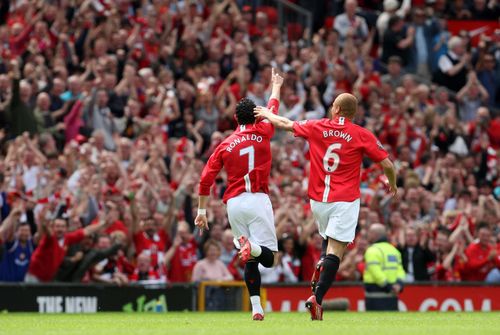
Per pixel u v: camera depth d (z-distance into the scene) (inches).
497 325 1194.0
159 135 2546.8
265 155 1250.0
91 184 2144.4
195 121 2746.1
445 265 2295.8
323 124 1213.7
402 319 1408.7
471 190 2696.9
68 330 1056.2
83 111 2516.0
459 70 3346.5
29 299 1900.8
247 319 1392.7
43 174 2134.6
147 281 2016.5
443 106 3137.3
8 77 2481.5
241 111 1253.7
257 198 1242.6
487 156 2984.7
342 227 1189.7
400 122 2906.0
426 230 2298.2
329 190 1196.5
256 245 1224.2
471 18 3700.8
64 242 1966.0
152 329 1061.8
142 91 2684.5
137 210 2070.6
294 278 2183.8
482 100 3292.3
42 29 2704.2
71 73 2719.0
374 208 2472.9
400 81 3206.2
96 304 1948.8
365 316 1587.1
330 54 3144.7
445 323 1254.3
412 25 3385.8
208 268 2105.1
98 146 2375.7
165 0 3002.0
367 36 3415.4
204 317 1547.7
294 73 2920.8
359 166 1208.2
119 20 2883.9
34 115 2421.3
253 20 3307.1
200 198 1264.8
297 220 2235.5
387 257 2022.6
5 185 2026.3
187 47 2913.4
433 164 2837.1
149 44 2856.8
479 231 2327.8
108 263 2005.4
